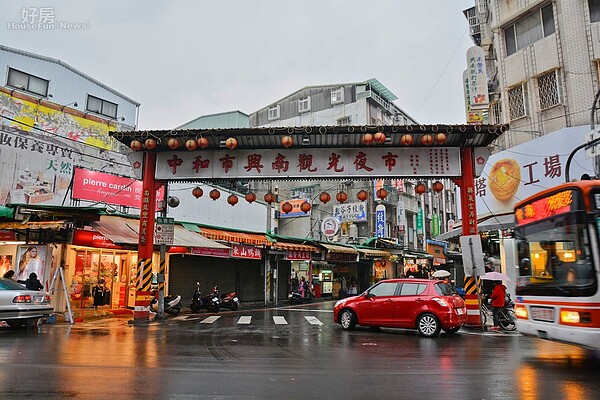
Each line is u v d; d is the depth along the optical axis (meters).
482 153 14.07
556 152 16.95
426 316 11.47
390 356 8.54
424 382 6.32
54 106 21.73
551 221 7.87
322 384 6.16
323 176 14.33
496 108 20.77
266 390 5.79
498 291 13.20
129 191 20.88
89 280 17.39
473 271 13.25
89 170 19.41
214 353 8.63
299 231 36.31
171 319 15.69
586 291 7.02
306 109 39.38
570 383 6.28
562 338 7.31
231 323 14.57
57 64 23.27
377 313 12.22
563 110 17.42
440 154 14.17
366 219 34.62
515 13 19.45
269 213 28.72
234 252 22.00
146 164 14.78
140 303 14.29
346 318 12.82
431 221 43.69
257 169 14.52
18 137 19.27
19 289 11.38
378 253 32.91
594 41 17.03
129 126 26.25
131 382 6.07
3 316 10.66
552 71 18.06
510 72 19.59
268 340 10.62
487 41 21.62
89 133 23.22
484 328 12.95
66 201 20.77
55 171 20.55
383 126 13.06
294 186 37.66
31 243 15.84
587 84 16.92
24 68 21.91
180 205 22.16
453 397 5.51
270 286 25.69
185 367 7.19
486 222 18.42
